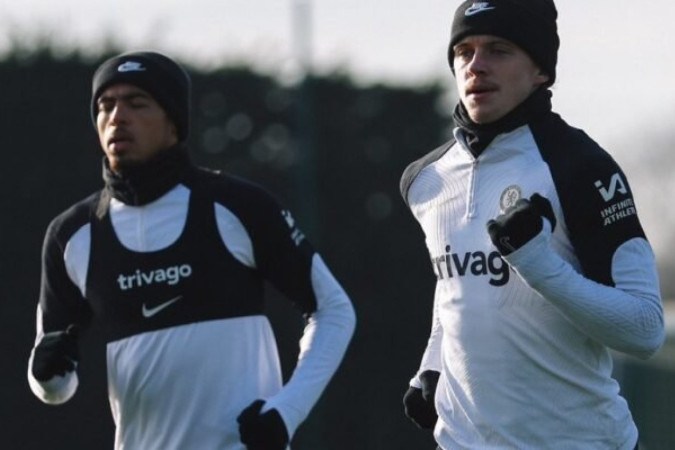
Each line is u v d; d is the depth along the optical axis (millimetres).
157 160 13688
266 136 39250
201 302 13570
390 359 39094
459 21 12117
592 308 11328
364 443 38375
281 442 13445
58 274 14188
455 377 12242
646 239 11828
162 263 13625
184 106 13914
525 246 11211
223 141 39156
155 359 13570
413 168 12789
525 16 11961
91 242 13906
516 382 11891
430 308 39656
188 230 13633
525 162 11891
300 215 36406
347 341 14094
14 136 36219
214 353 13555
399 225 39781
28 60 36438
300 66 37656
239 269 13711
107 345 13906
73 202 36406
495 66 11945
